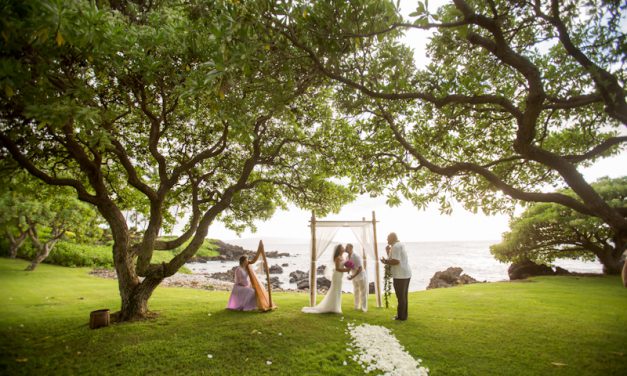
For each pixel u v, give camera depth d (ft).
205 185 33.99
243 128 15.38
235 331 21.63
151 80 19.72
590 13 14.90
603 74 13.50
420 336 20.99
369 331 21.74
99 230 72.95
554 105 15.57
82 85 16.07
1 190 20.95
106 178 32.78
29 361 17.12
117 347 18.97
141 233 35.17
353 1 14.51
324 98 30.63
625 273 10.59
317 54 16.56
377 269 32.81
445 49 22.18
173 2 23.34
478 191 26.37
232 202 35.45
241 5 12.26
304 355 17.81
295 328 22.52
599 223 51.19
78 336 20.98
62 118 13.00
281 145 30.96
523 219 67.21
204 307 30.04
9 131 18.45
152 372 15.87
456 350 18.49
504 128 25.46
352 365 16.69
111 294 38.83
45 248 62.95
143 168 34.24
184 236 28.37
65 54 15.69
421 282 84.64
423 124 25.55
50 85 14.80
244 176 29.27
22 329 22.70
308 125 31.37
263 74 16.99
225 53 12.16
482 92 18.52
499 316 26.00
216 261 164.66
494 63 22.76
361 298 29.40
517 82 23.39
